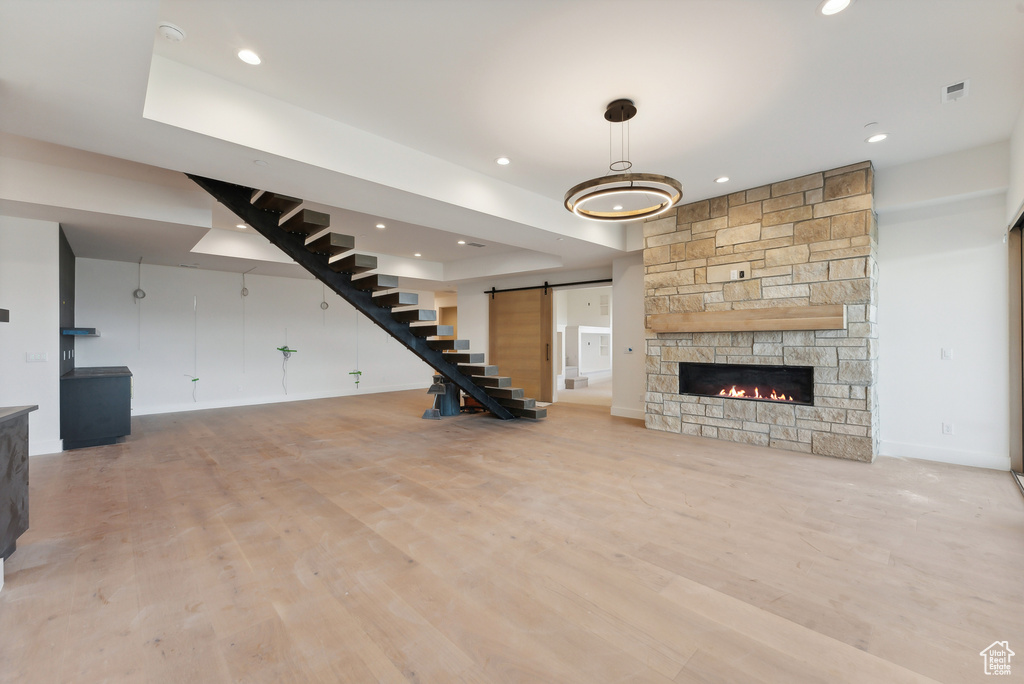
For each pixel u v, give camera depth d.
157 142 2.93
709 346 5.20
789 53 2.61
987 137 3.68
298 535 2.67
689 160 4.12
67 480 3.72
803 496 3.29
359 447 4.86
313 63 2.72
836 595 2.03
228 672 1.56
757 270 4.79
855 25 2.38
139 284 7.07
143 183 4.54
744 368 5.00
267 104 3.07
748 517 2.91
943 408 4.24
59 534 2.68
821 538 2.61
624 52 2.61
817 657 1.63
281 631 1.79
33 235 4.53
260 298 8.38
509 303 9.10
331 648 1.69
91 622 1.84
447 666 1.59
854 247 4.20
